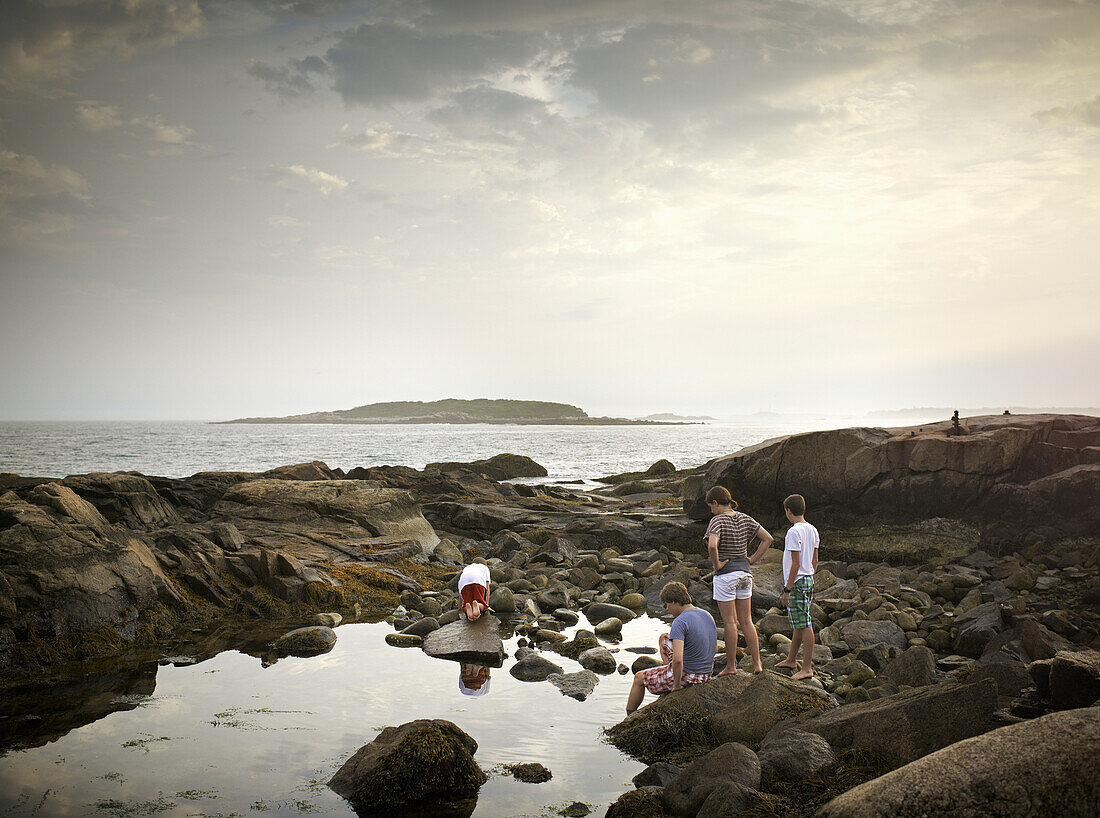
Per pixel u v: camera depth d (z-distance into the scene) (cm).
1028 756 324
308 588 1172
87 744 612
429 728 555
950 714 522
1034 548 1348
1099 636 872
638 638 999
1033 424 1562
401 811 496
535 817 490
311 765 572
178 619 1041
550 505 2095
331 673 822
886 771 502
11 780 541
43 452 6775
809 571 773
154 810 495
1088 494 1363
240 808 499
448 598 1226
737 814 450
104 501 1385
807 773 504
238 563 1208
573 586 1309
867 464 1538
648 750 602
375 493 1650
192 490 1778
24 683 779
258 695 743
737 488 1644
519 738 635
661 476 3481
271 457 6275
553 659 892
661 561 1496
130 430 18200
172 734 636
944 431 1581
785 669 796
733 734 605
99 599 953
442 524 1938
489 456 6688
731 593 766
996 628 875
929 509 1488
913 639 923
